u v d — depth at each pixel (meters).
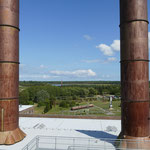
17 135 12.14
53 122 18.05
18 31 12.84
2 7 11.79
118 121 18.81
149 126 11.20
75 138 12.84
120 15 11.79
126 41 11.05
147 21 11.16
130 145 10.51
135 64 10.81
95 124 17.30
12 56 12.08
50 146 11.29
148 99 11.12
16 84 12.55
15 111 12.41
